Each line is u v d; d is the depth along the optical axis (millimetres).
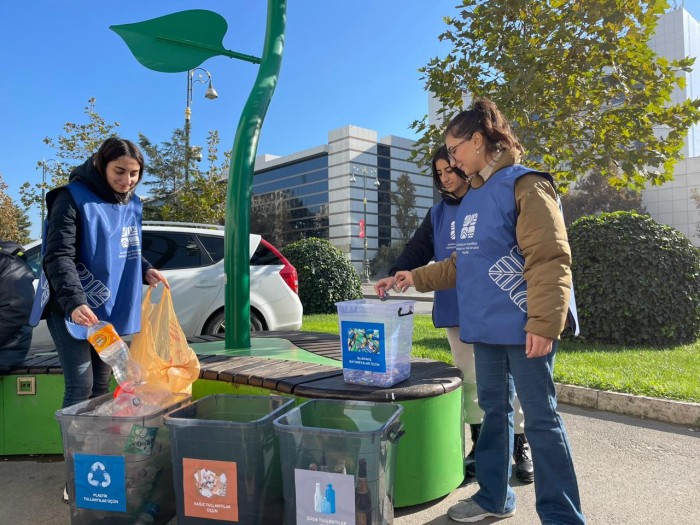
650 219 7180
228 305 3945
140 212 3010
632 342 6844
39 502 2758
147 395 2395
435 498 2625
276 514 2186
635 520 2467
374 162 63562
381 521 1938
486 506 2463
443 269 2629
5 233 31281
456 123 2252
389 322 2496
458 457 2752
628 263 6836
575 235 7246
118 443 2178
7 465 3283
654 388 4250
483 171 2270
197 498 2090
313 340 4281
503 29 6184
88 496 2205
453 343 3076
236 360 3320
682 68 6016
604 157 6289
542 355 1950
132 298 2875
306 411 2322
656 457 3250
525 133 6070
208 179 17719
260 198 70562
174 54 3918
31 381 3348
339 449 1914
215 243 5910
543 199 2035
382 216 64125
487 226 2170
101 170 2752
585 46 5859
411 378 2730
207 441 2070
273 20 4082
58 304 2676
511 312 2127
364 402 2330
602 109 6492
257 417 2473
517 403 2951
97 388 2945
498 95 5988
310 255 12453
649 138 6195
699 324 6992
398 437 2051
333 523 1920
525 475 2973
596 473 3018
